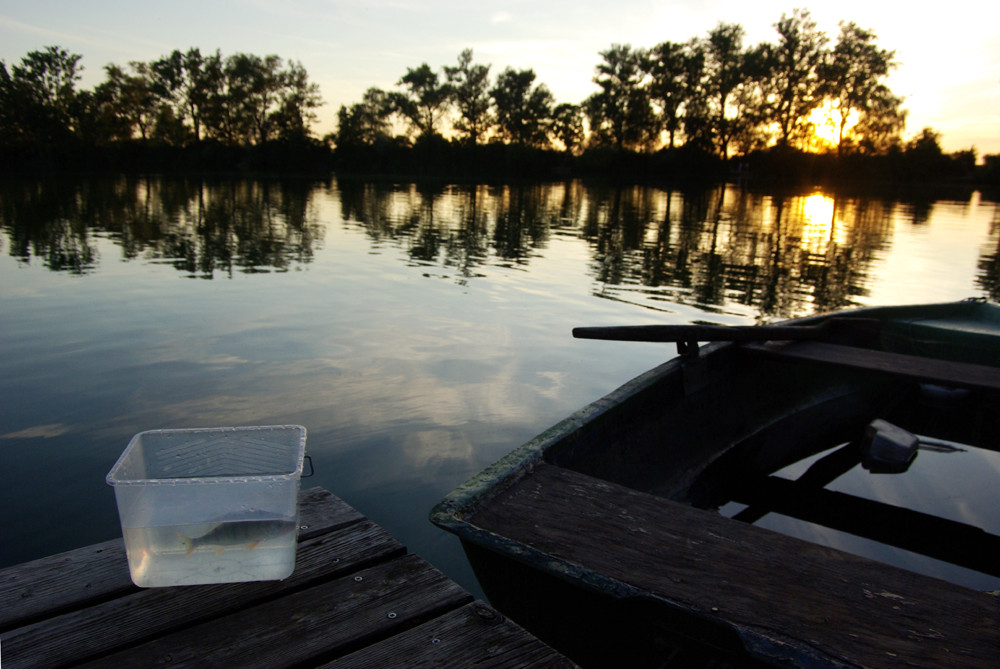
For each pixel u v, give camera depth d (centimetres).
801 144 6869
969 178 7025
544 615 221
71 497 327
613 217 2181
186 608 186
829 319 504
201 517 184
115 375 494
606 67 6900
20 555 282
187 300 763
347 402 451
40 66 5562
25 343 575
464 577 275
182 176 5178
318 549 216
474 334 643
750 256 1286
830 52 6419
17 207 1992
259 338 606
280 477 183
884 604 181
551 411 447
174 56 6400
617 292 876
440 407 448
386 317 700
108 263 1026
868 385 538
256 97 6788
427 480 351
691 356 382
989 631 171
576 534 211
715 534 214
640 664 199
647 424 338
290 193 3125
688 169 6669
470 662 168
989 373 384
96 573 202
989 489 374
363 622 182
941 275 1111
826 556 203
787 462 406
